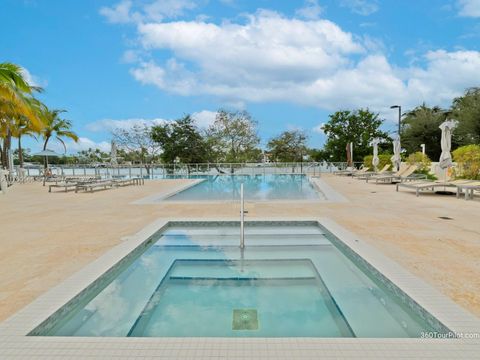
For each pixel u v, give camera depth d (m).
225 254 4.46
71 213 6.86
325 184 13.72
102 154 42.94
